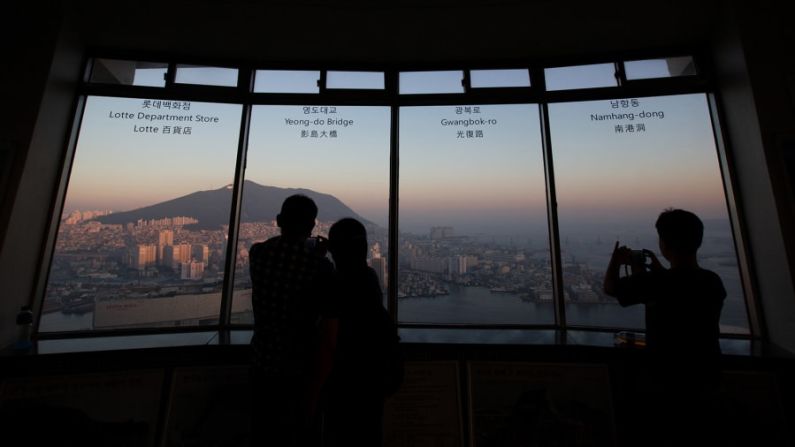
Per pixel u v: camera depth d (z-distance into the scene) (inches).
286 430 55.4
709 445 49.4
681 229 51.9
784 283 72.3
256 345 56.4
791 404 65.5
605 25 86.8
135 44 93.7
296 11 85.1
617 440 69.5
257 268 56.3
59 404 68.4
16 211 74.5
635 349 71.1
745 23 77.5
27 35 78.8
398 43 94.6
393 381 50.1
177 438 71.4
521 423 73.1
